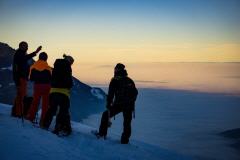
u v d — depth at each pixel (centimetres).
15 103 797
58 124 730
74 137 743
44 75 798
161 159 757
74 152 626
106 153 689
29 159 523
